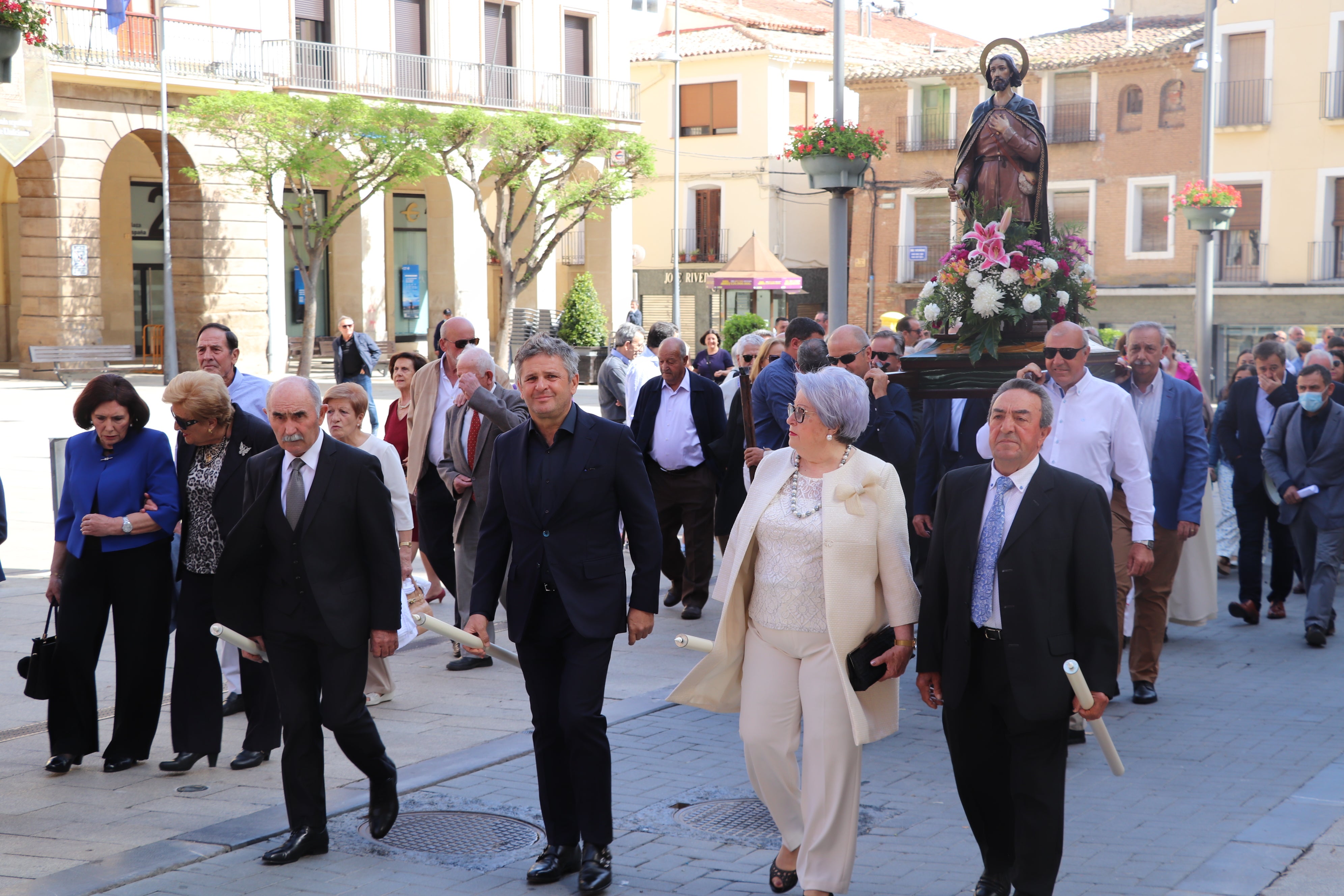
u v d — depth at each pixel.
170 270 33.69
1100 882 5.11
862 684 4.74
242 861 5.36
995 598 4.70
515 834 5.70
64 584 6.51
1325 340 17.05
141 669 6.54
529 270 38.38
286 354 38.03
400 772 6.48
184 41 35.06
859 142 14.09
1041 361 8.31
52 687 6.50
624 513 5.38
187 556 6.50
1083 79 41.06
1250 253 38.25
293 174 34.22
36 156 32.91
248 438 6.46
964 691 4.71
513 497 5.32
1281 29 37.16
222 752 6.89
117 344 38.09
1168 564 8.03
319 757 5.49
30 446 20.44
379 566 5.49
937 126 44.22
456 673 8.51
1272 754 6.90
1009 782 4.86
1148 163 39.97
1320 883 5.06
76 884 5.08
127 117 34.00
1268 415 10.29
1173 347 12.12
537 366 5.23
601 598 5.25
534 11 43.53
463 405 8.62
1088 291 8.86
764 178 49.22
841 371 4.93
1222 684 8.45
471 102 41.19
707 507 10.27
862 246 45.69
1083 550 4.64
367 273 40.62
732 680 5.11
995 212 8.91
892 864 5.37
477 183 37.78
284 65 37.50
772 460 5.04
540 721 5.32
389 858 5.42
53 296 33.31
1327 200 36.91
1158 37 40.81
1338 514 9.55
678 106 45.06
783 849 5.02
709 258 50.59
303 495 5.43
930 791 6.31
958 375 8.52
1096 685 4.61
